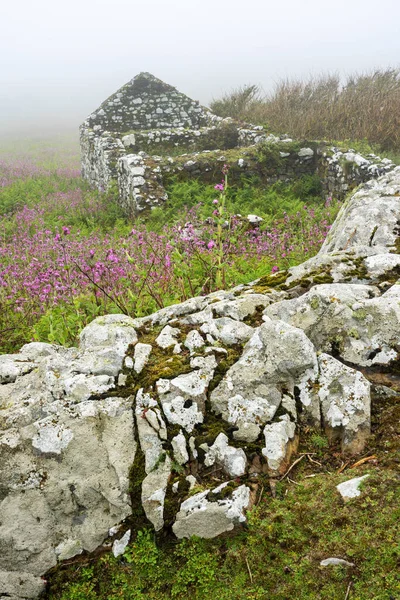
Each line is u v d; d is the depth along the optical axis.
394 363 2.74
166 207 12.59
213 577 2.13
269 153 13.77
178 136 18.05
